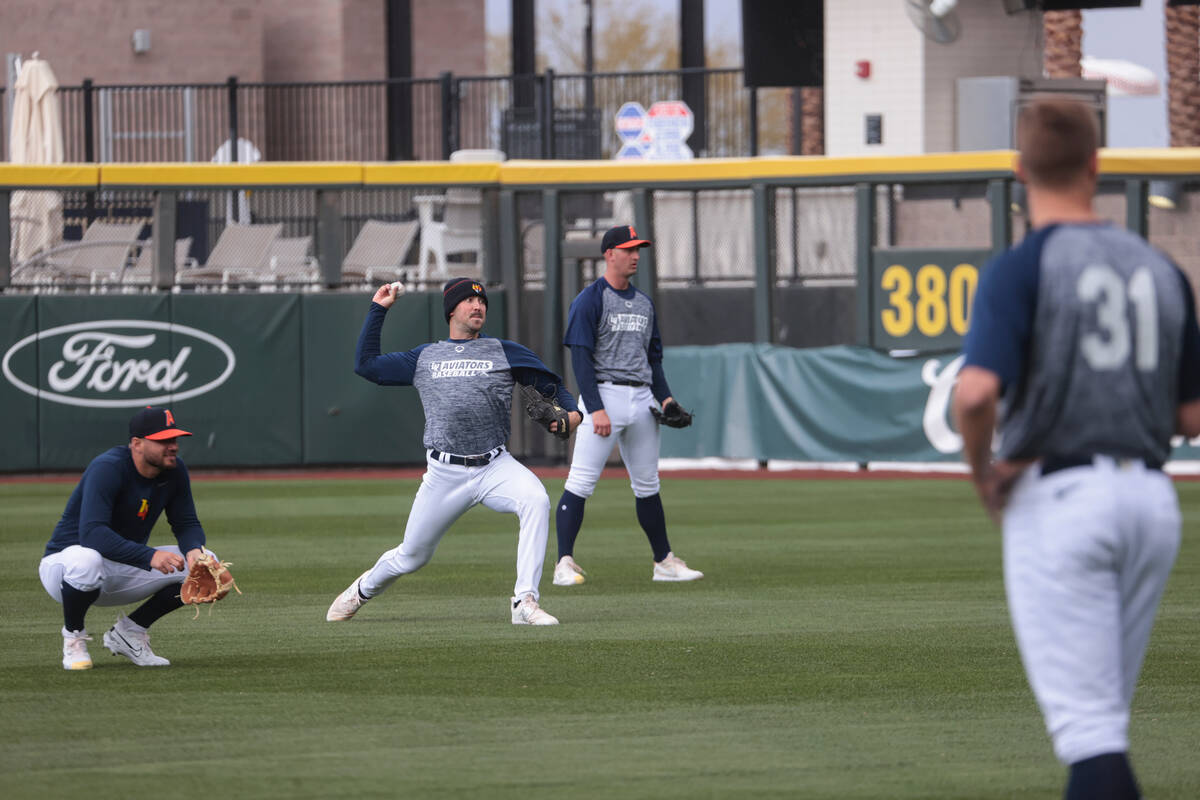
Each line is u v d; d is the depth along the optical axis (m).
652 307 36.28
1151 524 13.34
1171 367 13.70
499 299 69.38
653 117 84.19
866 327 66.38
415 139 110.00
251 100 104.38
